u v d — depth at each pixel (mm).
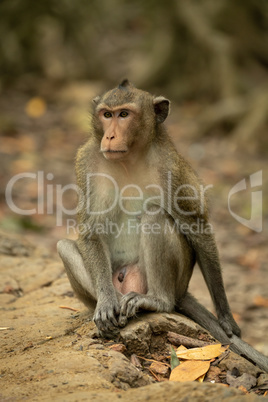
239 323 12531
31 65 28312
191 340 7652
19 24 28203
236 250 15938
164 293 8156
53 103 26578
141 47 29422
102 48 31094
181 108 26828
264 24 29031
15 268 11281
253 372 7246
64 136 23375
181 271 8453
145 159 8297
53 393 6051
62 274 11133
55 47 28672
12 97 26703
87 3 29281
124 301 7691
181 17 27719
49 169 20281
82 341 7422
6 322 8656
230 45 27078
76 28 28812
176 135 24047
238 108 24484
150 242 8070
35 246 13102
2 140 22484
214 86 26625
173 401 5801
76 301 9828
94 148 8500
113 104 8133
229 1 28188
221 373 7156
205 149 22766
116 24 32750
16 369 6754
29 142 22422
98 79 28562
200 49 27250
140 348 7438
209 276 8711
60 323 8438
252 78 27297
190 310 8789
